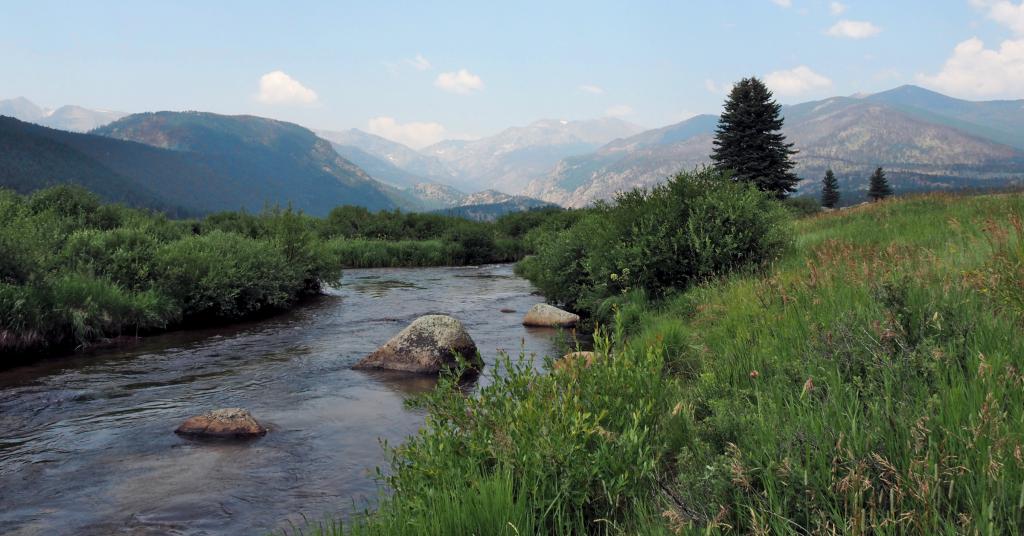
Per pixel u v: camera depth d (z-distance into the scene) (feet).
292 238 73.05
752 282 33.12
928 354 13.53
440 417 15.83
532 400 14.25
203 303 52.54
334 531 13.00
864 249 32.04
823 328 17.95
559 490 12.14
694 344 25.52
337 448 21.85
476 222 204.54
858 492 8.85
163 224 83.92
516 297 72.59
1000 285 17.11
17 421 25.32
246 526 15.70
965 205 55.88
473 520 11.00
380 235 185.37
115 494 17.90
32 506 17.13
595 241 48.08
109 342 43.47
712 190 44.29
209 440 22.88
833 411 12.26
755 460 11.05
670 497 11.40
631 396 15.93
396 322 53.67
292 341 44.45
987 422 9.48
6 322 37.70
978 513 8.19
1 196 66.59
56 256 49.19
